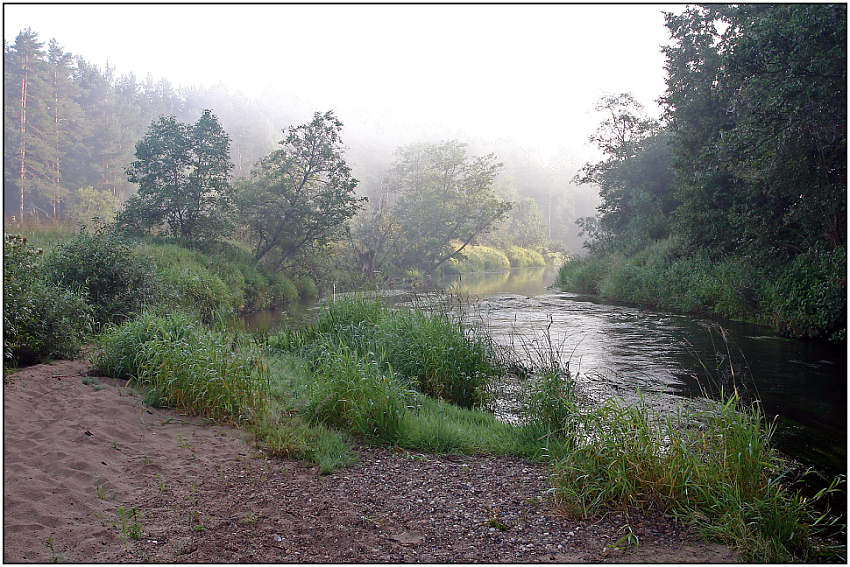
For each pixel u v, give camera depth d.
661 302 18.77
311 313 17.95
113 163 57.00
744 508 3.77
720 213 17.39
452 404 7.22
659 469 4.09
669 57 21.48
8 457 4.11
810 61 10.71
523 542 3.50
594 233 37.25
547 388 6.18
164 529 3.41
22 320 6.52
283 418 5.83
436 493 4.31
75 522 3.36
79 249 9.66
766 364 9.69
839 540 3.79
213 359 6.04
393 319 8.68
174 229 22.78
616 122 33.12
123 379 6.52
